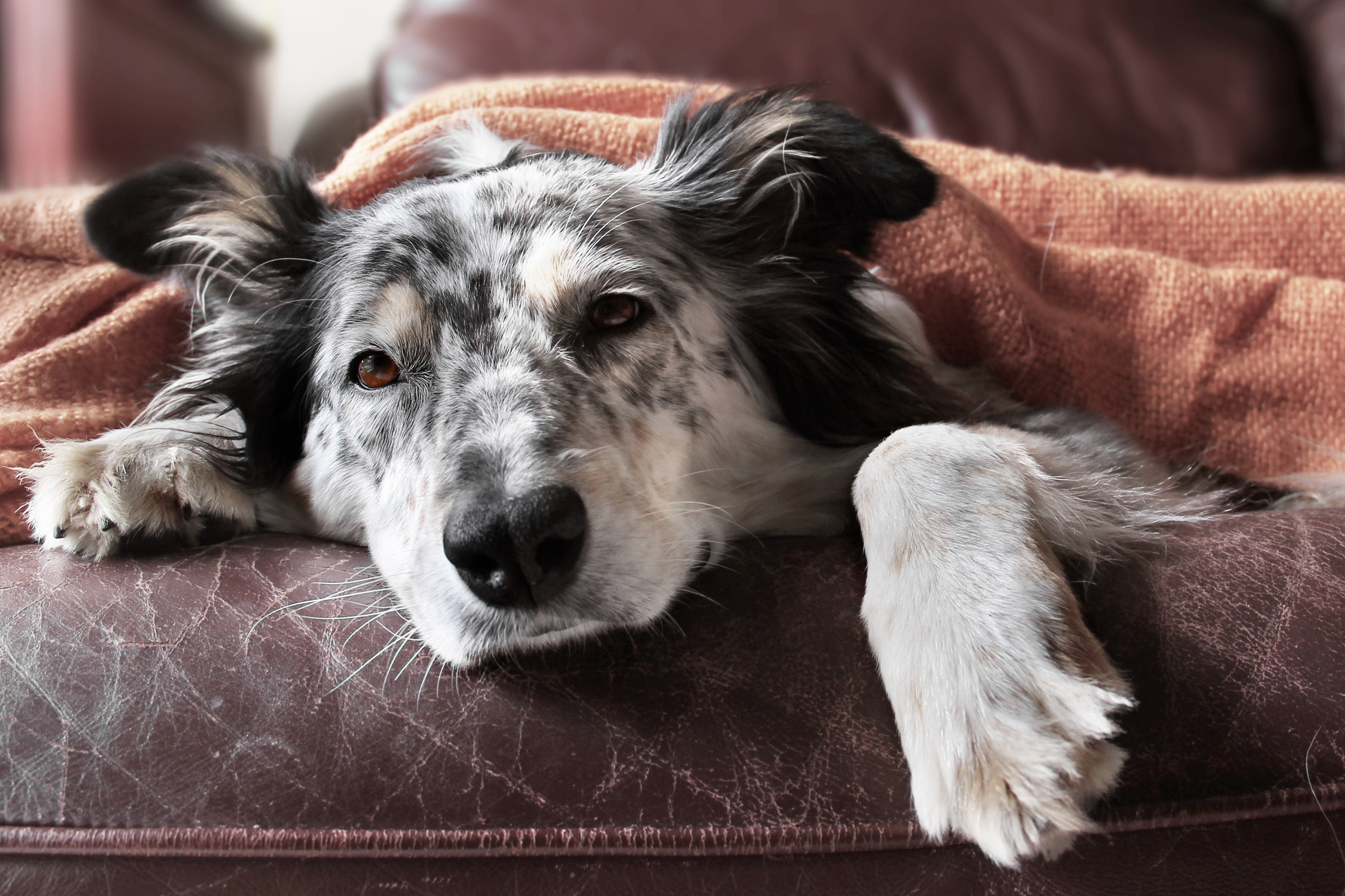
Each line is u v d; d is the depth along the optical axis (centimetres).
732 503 173
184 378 194
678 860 103
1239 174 346
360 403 164
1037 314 192
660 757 108
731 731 110
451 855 103
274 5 522
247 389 189
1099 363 198
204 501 162
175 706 112
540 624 122
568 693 115
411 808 105
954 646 107
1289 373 201
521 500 118
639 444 151
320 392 178
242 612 126
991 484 127
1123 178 242
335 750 109
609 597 125
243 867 104
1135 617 118
